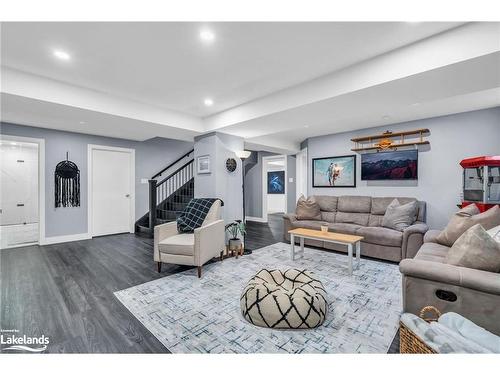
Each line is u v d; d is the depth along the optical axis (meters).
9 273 3.01
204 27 1.77
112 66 2.35
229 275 2.96
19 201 6.55
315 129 4.86
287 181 7.01
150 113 3.45
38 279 2.82
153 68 2.39
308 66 2.36
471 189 3.32
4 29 1.77
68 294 2.44
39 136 4.31
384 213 4.16
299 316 1.82
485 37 1.67
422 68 1.93
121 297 2.38
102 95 2.98
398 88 2.25
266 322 1.86
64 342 1.70
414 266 1.72
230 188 4.32
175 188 6.37
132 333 1.80
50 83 2.60
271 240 4.91
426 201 4.07
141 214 5.71
